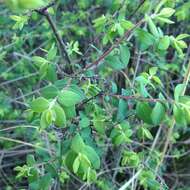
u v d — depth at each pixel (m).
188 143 0.73
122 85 0.64
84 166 0.30
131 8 0.52
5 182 0.66
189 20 0.74
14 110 0.69
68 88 0.33
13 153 0.67
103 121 0.38
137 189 0.61
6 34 0.69
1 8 0.68
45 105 0.29
